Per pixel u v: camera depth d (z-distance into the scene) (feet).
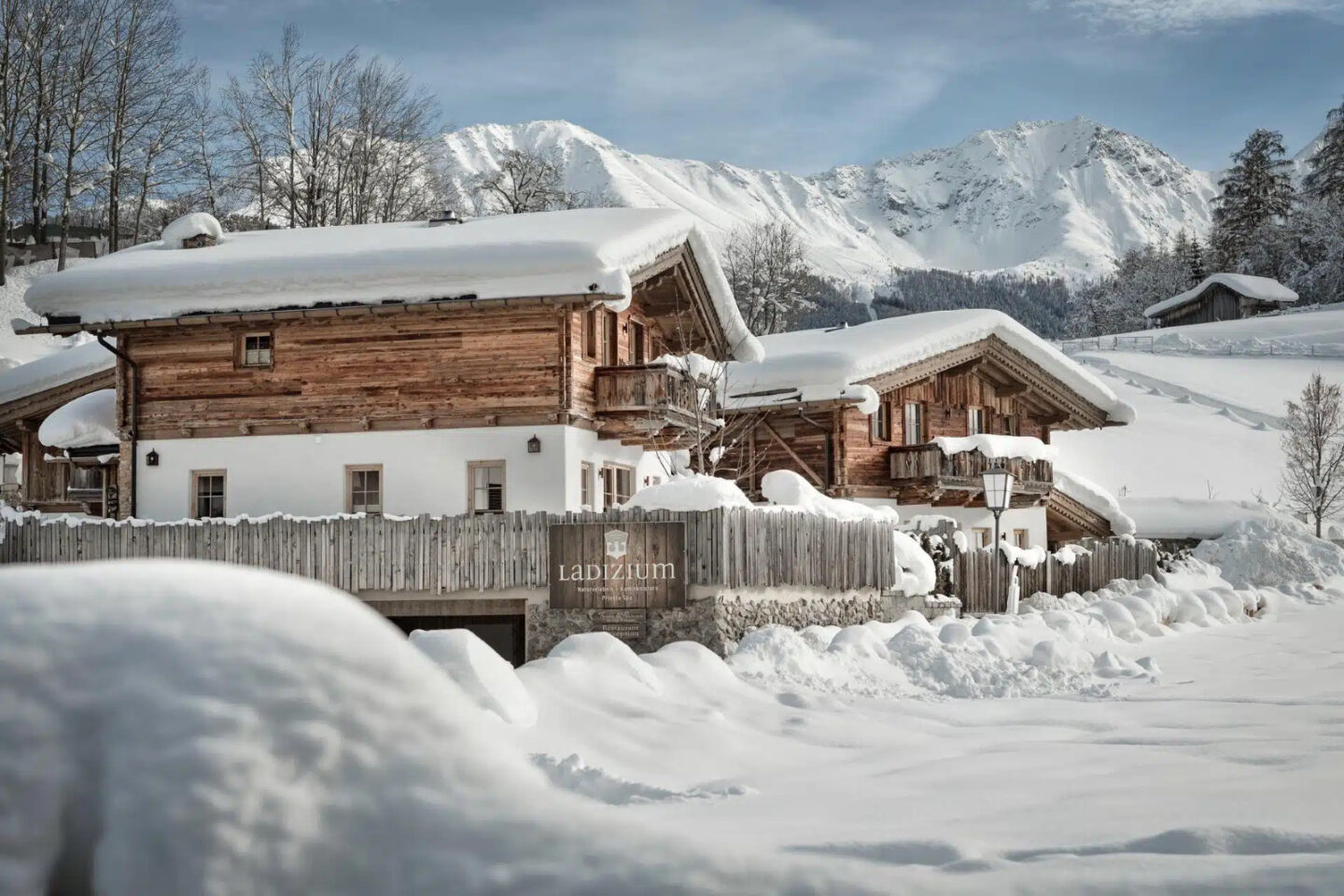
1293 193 470.80
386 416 86.28
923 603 89.45
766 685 52.19
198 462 89.10
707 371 94.48
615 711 41.34
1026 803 28.89
